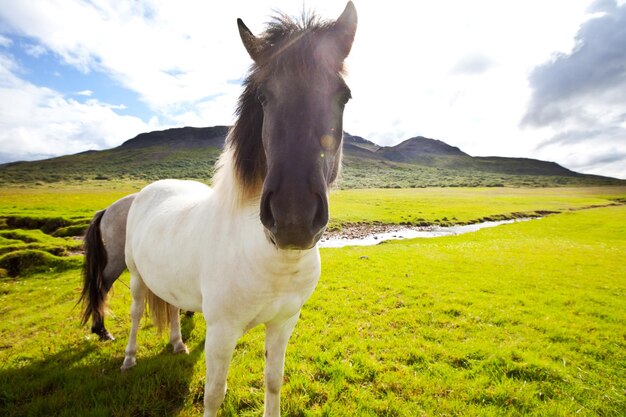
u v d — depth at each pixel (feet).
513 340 15.93
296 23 5.94
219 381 6.74
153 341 13.75
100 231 12.69
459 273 29.99
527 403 10.73
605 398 11.51
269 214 4.58
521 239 58.80
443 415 9.98
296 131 4.80
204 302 6.96
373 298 21.56
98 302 13.02
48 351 13.23
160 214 9.50
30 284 24.91
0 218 59.36
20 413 9.38
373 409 10.04
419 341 15.12
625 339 16.69
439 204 144.05
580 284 27.37
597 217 95.04
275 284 6.31
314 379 11.44
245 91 6.08
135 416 9.19
